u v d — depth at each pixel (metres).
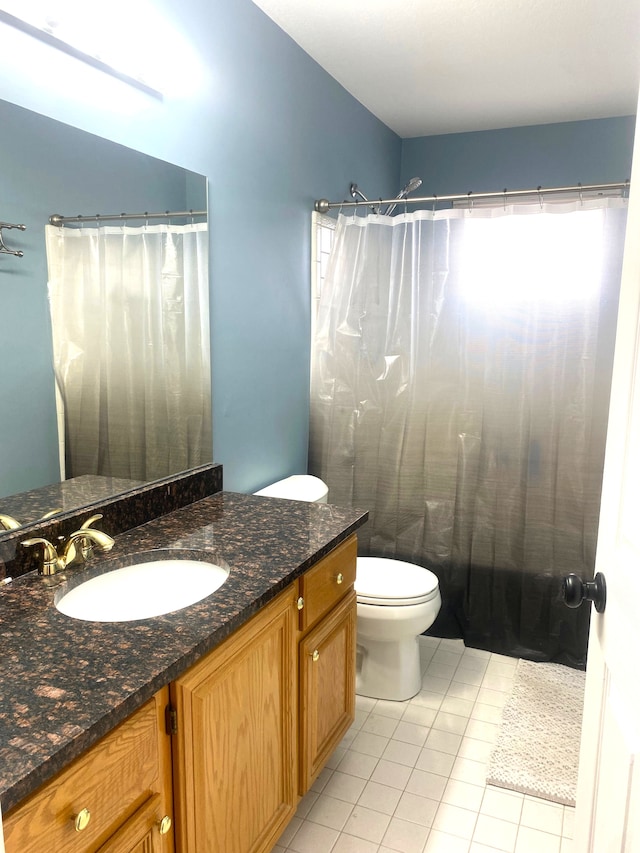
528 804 1.84
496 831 1.74
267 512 1.86
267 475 2.51
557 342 2.48
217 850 1.26
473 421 2.64
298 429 2.74
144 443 1.79
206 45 1.89
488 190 3.54
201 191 1.93
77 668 1.01
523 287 2.48
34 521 1.45
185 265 1.90
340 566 1.78
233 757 1.29
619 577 1.02
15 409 1.39
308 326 2.73
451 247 2.54
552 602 2.64
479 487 2.69
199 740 1.15
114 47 1.52
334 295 2.72
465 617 2.78
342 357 2.75
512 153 3.46
